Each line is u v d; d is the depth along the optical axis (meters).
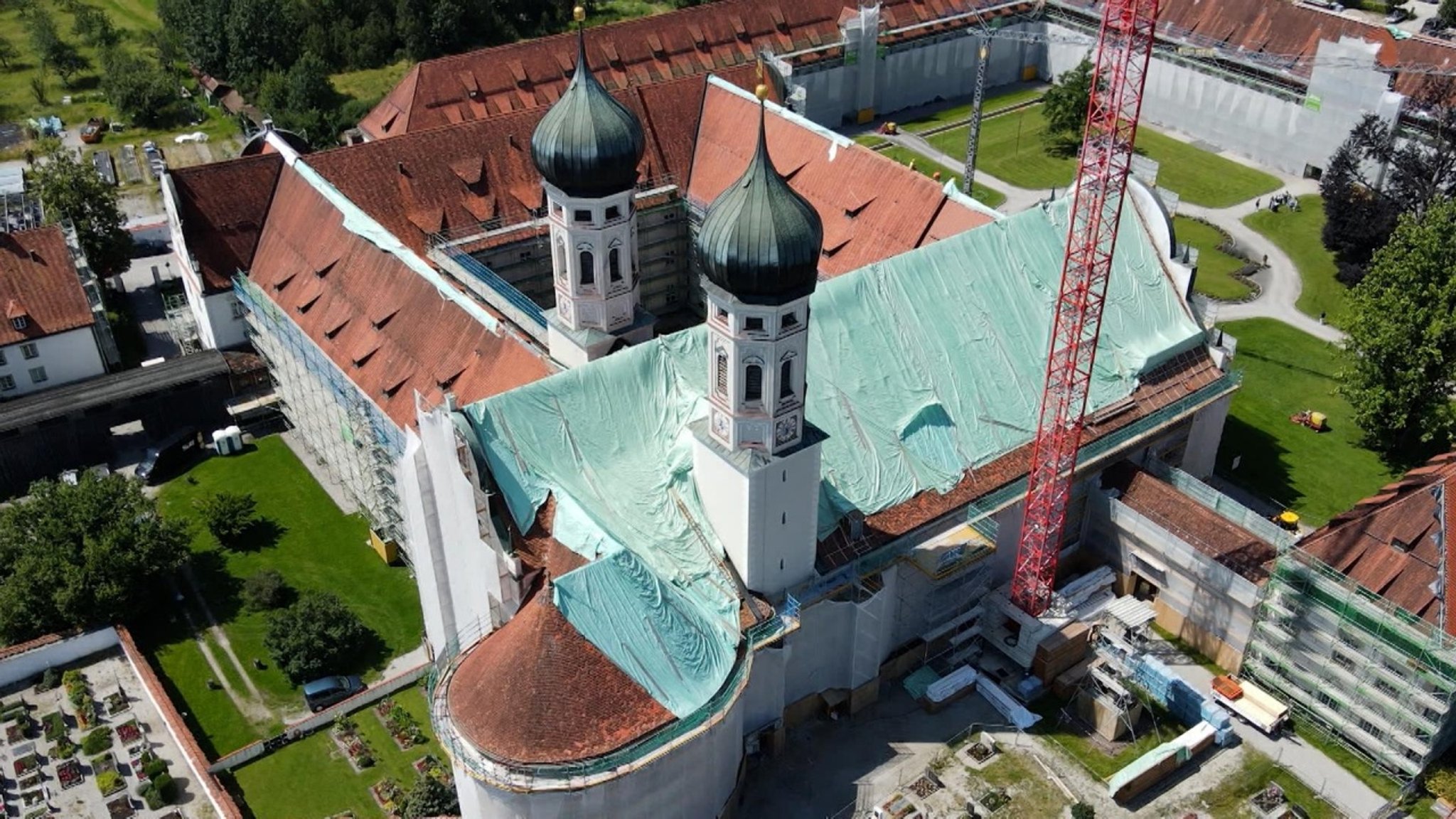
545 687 67.62
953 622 89.62
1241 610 87.44
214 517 101.88
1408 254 107.94
